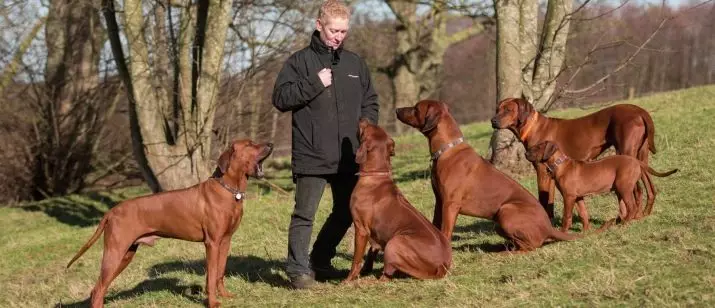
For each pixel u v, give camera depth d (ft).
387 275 19.26
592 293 16.35
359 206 19.75
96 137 67.92
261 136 56.59
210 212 18.97
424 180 41.04
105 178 71.92
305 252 20.42
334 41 19.54
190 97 44.29
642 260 18.12
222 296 20.17
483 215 21.59
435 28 94.27
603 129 26.16
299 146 20.10
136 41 42.96
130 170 70.59
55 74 65.77
